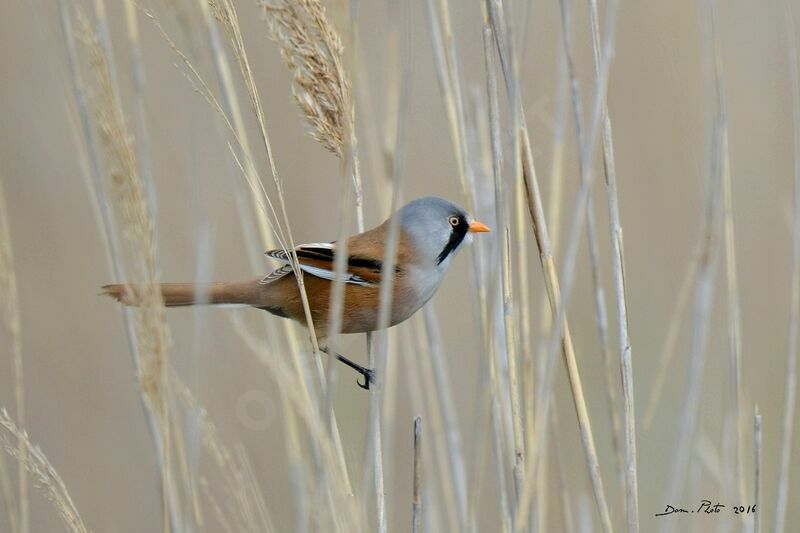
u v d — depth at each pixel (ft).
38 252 38.75
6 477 23.61
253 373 34.40
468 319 38.99
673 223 37.68
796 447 33.76
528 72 36.88
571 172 36.88
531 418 24.13
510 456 24.75
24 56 38.11
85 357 38.52
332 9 23.20
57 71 27.37
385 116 29.32
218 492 31.60
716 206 24.53
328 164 38.81
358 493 21.63
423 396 31.73
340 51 23.39
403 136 21.84
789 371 26.30
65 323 38.65
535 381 25.81
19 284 38.45
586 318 35.99
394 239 22.30
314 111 23.41
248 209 28.84
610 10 21.97
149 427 22.98
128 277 24.53
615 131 38.32
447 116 27.22
